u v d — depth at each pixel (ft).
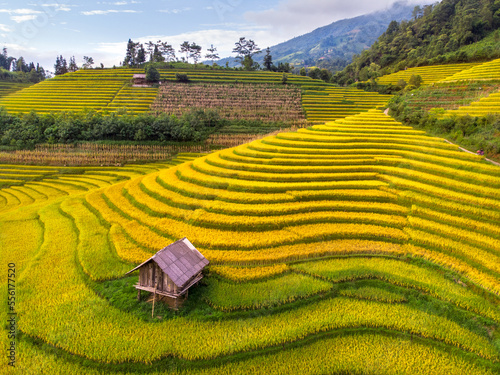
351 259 81.35
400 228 92.22
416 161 121.90
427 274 76.13
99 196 124.98
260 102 309.22
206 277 74.59
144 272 67.15
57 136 225.56
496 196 96.27
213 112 265.54
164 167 199.52
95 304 66.64
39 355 55.16
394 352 58.80
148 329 60.95
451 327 63.67
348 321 64.28
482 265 76.69
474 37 345.72
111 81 355.56
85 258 81.25
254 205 98.84
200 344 58.18
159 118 240.73
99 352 55.62
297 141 146.10
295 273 77.10
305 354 57.82
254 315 65.21
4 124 229.25
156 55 438.81
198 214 95.86
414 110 172.55
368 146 136.77
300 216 94.63
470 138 128.67
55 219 108.58
